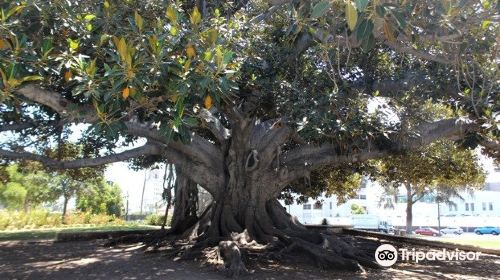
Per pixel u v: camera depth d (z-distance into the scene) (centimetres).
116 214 5519
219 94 580
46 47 552
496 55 711
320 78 1035
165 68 513
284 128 1251
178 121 519
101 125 523
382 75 1202
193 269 979
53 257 1248
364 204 8281
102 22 696
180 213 1599
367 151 1203
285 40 1086
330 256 1042
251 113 1226
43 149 1677
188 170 1312
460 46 621
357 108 991
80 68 529
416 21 526
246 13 1129
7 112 1216
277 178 1283
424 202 7162
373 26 391
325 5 367
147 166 2022
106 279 889
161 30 573
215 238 1170
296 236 1195
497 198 7400
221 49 559
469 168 1847
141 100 533
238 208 1266
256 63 1028
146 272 948
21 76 527
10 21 561
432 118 1283
